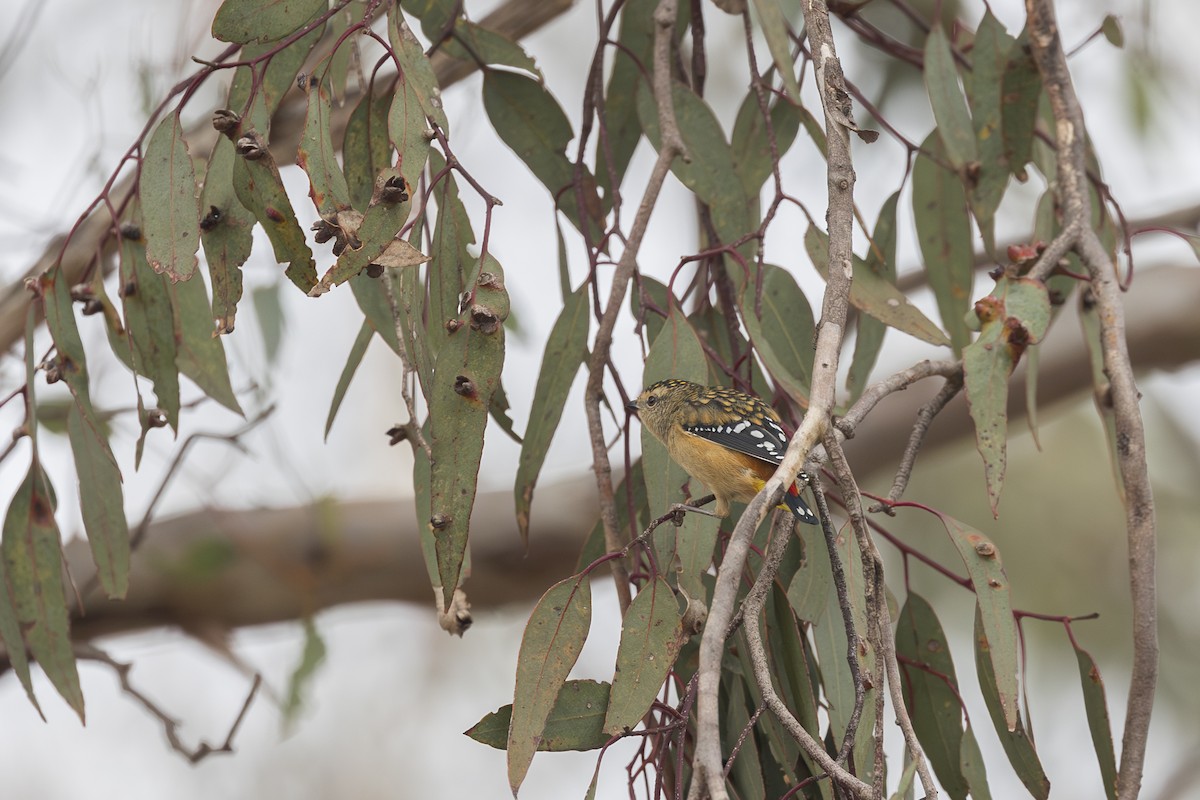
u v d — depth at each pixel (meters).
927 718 7.25
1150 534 6.28
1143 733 6.06
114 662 8.85
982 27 8.49
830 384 5.24
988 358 6.35
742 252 7.95
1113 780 6.76
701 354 7.01
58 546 7.52
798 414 7.70
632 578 6.46
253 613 11.59
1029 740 6.77
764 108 7.67
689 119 7.99
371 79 6.97
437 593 6.66
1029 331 6.38
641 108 8.02
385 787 16.12
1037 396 11.90
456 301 6.67
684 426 6.81
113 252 9.26
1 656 10.64
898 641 7.27
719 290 7.94
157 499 9.48
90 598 11.14
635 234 6.95
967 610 14.34
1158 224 12.39
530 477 7.30
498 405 7.27
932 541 14.64
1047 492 15.02
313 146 5.93
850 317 12.62
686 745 6.42
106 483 7.66
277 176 5.83
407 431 6.54
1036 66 8.19
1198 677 14.66
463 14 8.34
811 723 6.38
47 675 7.54
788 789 6.61
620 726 5.57
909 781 5.41
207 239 6.46
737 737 6.54
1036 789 6.80
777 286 7.87
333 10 6.32
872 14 11.84
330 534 11.45
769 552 5.54
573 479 11.78
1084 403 15.45
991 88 8.46
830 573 6.52
